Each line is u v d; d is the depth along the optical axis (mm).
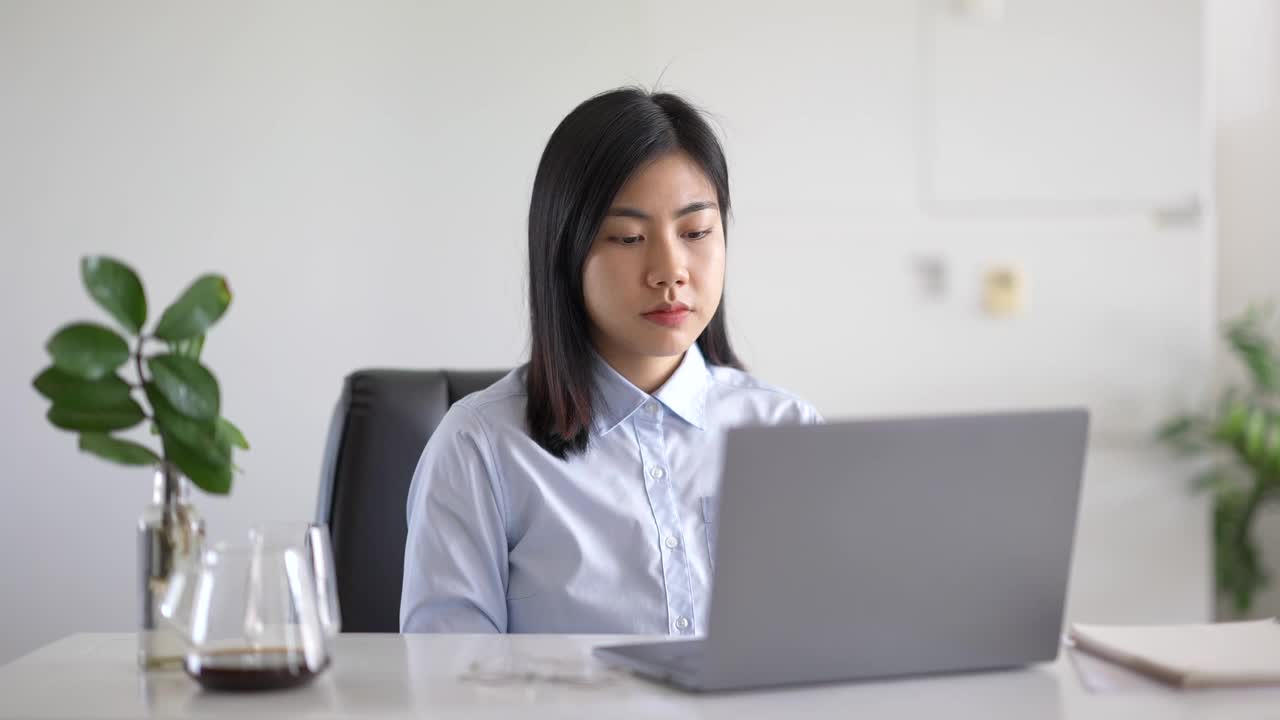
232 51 2912
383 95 2967
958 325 3166
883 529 947
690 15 3053
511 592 1461
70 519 2865
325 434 2957
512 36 3002
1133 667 1006
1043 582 997
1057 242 3184
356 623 1607
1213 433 3211
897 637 969
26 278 2852
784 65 3084
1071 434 977
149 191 2891
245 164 2922
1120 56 3172
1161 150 3189
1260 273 3539
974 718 869
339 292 2963
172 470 1079
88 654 1120
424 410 1674
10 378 2844
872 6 3104
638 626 1442
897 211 3135
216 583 955
